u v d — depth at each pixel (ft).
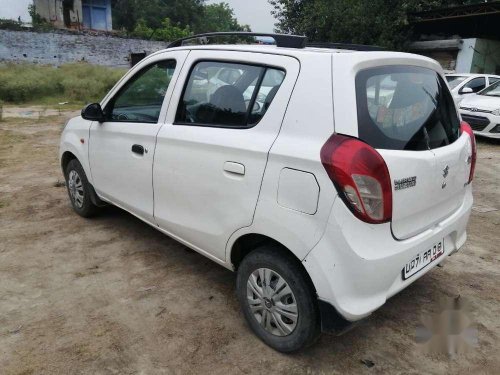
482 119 29.76
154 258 12.21
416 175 7.64
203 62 9.82
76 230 13.92
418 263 8.19
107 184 12.66
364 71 7.62
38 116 41.55
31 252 12.37
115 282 10.92
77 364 8.07
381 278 7.34
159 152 10.25
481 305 10.31
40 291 10.43
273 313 8.35
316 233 7.20
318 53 7.81
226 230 8.79
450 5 66.59
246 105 8.60
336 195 6.94
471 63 58.75
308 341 8.00
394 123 7.79
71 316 9.48
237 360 8.30
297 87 7.77
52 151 26.05
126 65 87.76
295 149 7.43
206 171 9.02
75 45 81.56
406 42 64.80
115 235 13.61
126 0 143.13
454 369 8.25
